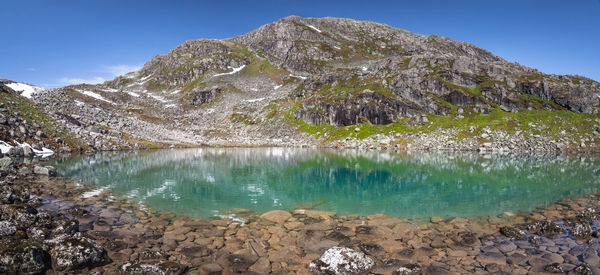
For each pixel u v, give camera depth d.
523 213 23.53
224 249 15.80
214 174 42.69
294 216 22.61
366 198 29.30
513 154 76.25
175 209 24.02
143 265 12.95
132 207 23.92
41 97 95.31
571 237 17.62
